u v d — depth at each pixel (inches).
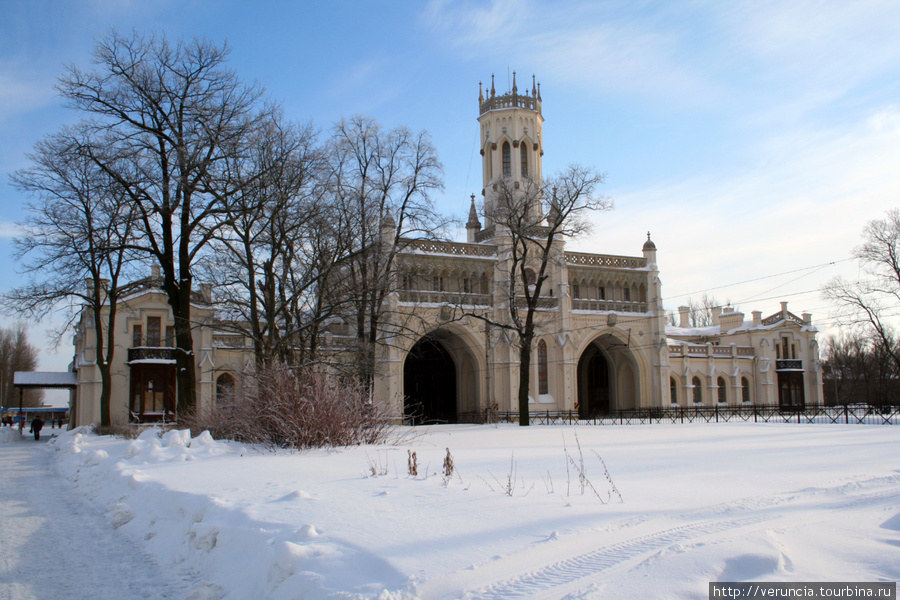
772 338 2815.0
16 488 736.3
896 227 2098.9
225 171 1250.0
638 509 390.6
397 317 1978.3
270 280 1293.1
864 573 260.5
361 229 1540.4
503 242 2230.6
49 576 359.6
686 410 2202.3
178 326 1259.8
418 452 850.1
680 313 3454.7
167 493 512.1
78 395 2023.9
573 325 2294.5
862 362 3447.3
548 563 289.4
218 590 314.7
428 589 259.4
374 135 1657.2
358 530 348.5
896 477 506.3
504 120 2496.3
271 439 928.3
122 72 1215.6
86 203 1494.8
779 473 572.1
